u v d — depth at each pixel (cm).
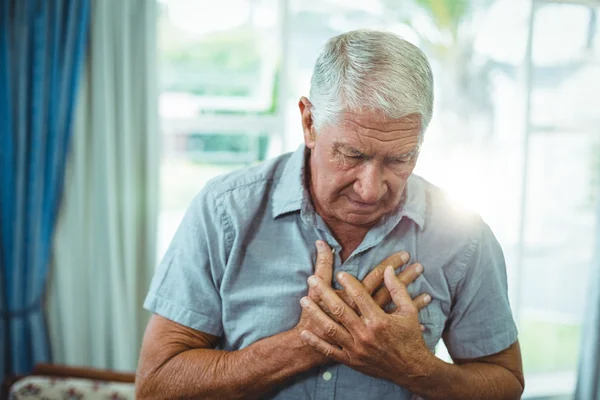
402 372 86
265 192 95
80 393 167
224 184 96
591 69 310
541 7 296
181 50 268
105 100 226
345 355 86
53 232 231
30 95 220
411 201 94
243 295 93
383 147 76
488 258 96
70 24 217
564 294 327
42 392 166
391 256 92
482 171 322
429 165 326
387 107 73
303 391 92
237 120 271
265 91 279
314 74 80
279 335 89
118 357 241
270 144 279
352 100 74
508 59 316
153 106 234
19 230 223
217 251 93
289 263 93
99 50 225
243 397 90
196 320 94
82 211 232
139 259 245
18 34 215
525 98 297
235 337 95
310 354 87
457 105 335
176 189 274
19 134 219
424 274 93
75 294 239
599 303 290
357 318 84
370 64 74
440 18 323
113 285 237
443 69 335
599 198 293
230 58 273
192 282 94
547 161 314
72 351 239
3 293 228
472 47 330
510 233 312
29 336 231
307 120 85
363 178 78
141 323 249
